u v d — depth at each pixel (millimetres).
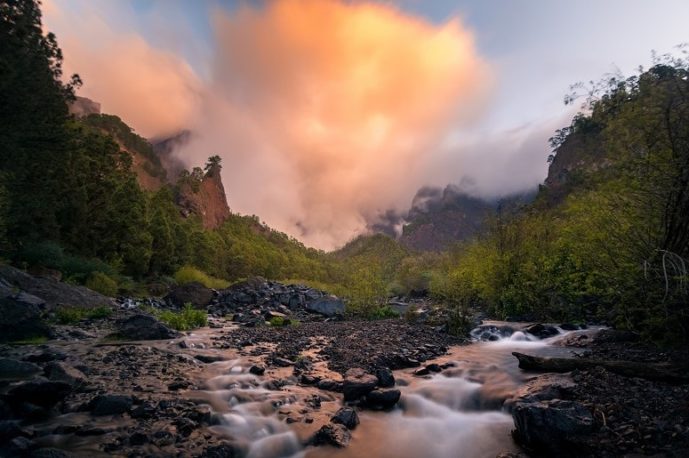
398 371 9586
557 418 5500
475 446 6055
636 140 8828
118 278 32250
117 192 43188
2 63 15523
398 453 5887
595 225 10547
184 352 10625
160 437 5574
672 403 6047
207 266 72125
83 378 7520
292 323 18094
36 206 25875
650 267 8516
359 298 21250
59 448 5176
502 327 14594
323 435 6156
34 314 11695
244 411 6777
